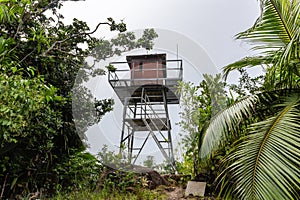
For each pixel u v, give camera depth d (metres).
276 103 2.98
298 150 2.14
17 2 3.21
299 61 2.89
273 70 3.07
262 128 2.50
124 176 4.11
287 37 3.11
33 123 3.58
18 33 3.97
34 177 3.92
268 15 3.14
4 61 3.04
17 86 2.69
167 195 3.85
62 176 4.06
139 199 3.77
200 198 3.68
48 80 4.32
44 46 4.29
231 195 2.65
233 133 2.88
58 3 4.70
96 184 4.08
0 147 3.43
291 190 2.06
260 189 2.05
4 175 3.73
